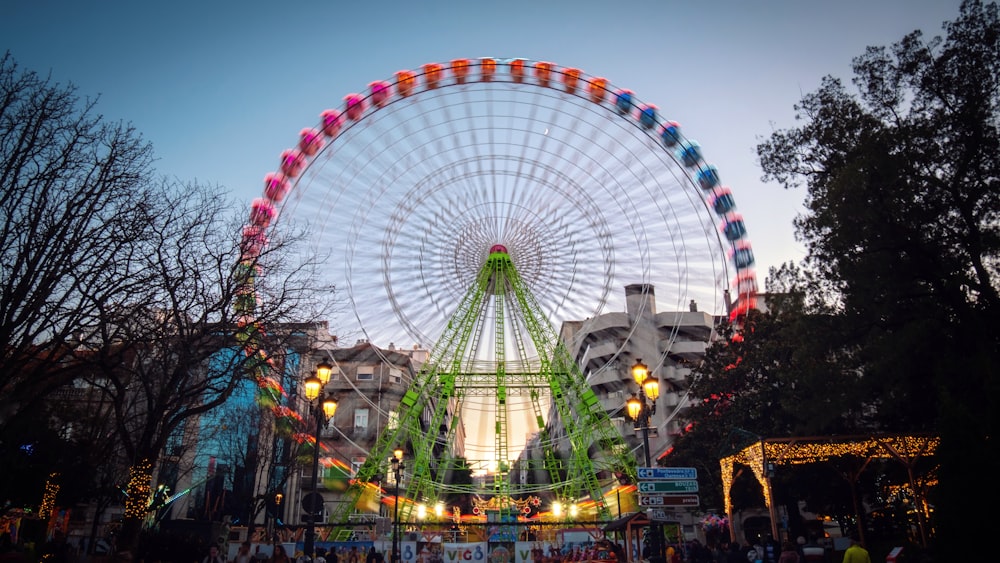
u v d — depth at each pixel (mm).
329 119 51312
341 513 51219
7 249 21453
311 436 54219
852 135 34688
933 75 32812
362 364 79438
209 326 27547
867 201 31344
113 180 23422
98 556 25656
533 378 54344
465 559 34781
